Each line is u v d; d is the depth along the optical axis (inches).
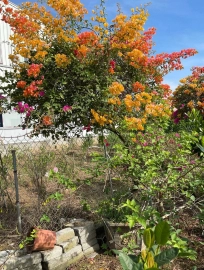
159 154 126.0
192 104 285.0
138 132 134.6
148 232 55.6
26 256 106.8
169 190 118.9
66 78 135.6
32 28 139.9
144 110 140.9
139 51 138.3
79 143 213.5
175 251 57.4
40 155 176.1
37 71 130.4
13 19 141.6
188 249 88.1
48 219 117.2
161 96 162.9
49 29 142.7
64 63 132.5
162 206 124.6
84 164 190.4
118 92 129.8
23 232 123.9
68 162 184.9
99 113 134.5
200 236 127.5
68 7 138.0
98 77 137.3
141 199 119.8
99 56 139.9
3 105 148.6
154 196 124.6
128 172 121.3
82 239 122.6
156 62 153.3
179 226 132.1
